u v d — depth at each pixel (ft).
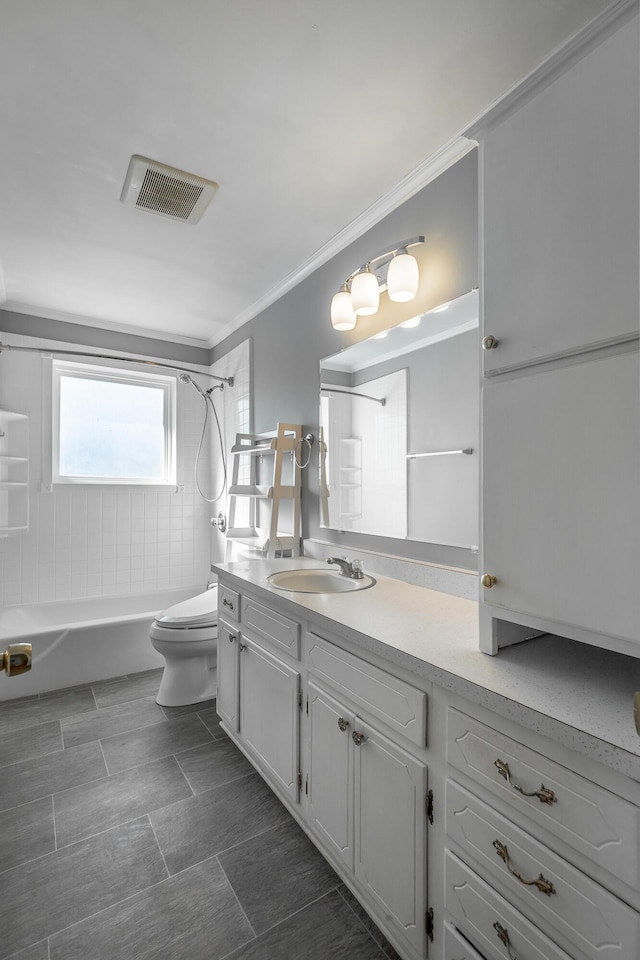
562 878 2.51
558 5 3.88
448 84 4.70
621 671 3.18
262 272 8.75
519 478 3.22
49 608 10.76
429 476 5.74
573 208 2.92
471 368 5.24
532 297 3.18
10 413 9.97
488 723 2.97
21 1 3.78
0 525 10.14
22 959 3.87
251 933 4.12
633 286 2.63
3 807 5.72
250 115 5.06
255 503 10.44
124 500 11.89
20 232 7.36
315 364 8.21
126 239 7.56
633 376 2.60
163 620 8.31
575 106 2.90
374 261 6.24
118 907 4.36
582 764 2.46
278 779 5.54
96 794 5.97
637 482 2.58
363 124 5.22
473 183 5.34
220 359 12.38
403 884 3.63
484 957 2.97
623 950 2.24
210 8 3.87
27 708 8.27
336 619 4.40
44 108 4.92
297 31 4.09
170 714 8.08
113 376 11.94
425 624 4.26
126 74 4.52
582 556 2.84
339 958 3.91
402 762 3.62
